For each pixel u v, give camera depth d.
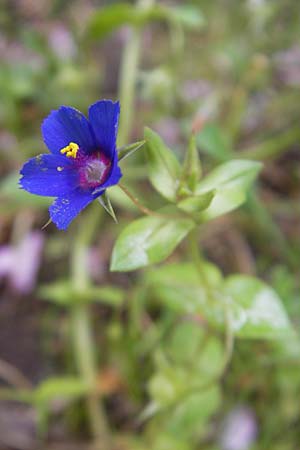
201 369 0.12
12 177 0.13
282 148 0.15
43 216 0.14
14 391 0.13
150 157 0.10
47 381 0.12
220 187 0.10
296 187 0.15
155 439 0.12
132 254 0.10
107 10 0.14
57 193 0.09
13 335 0.13
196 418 0.11
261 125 0.16
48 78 0.16
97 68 0.17
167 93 0.15
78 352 0.12
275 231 0.14
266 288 0.11
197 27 0.18
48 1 0.18
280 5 0.17
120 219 0.14
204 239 0.14
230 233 0.14
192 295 0.11
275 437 0.12
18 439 0.12
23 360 0.13
